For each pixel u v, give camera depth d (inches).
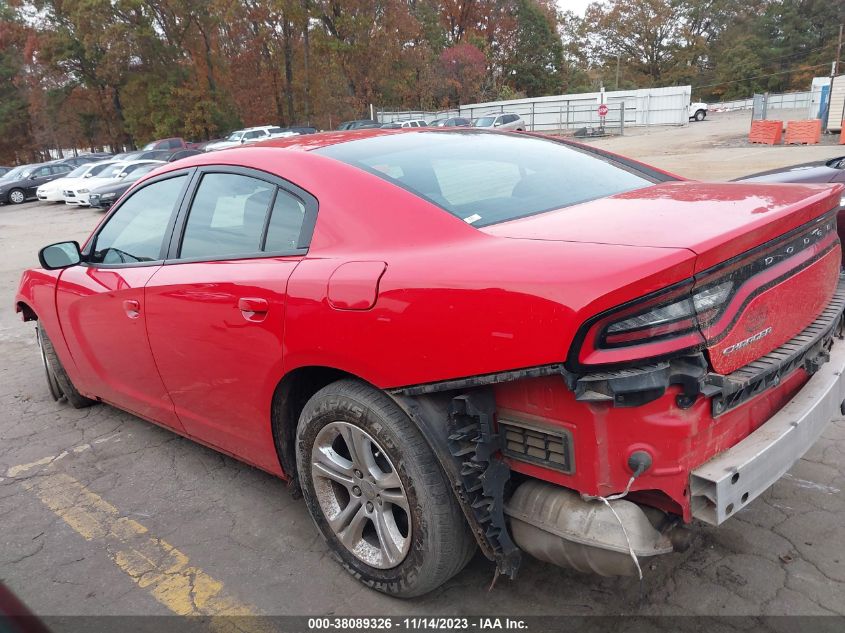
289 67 2079.2
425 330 76.0
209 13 1979.6
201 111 2049.7
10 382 209.3
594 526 71.9
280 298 93.4
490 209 92.6
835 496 110.8
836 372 90.8
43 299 159.5
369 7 2012.8
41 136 2249.0
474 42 2662.4
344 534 97.3
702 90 3614.7
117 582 104.3
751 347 74.7
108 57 1926.7
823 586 90.0
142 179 135.8
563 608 89.9
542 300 66.9
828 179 214.8
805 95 2645.2
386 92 2170.3
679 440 68.5
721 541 101.1
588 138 1657.2
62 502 130.6
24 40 2343.8
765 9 3582.7
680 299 66.9
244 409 108.8
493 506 77.7
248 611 95.0
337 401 89.9
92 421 170.6
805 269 84.3
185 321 112.2
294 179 101.0
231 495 128.3
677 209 83.7
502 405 76.4
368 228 89.4
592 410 68.5
